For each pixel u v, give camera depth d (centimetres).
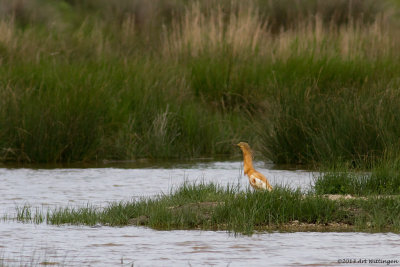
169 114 5628
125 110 5628
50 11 8619
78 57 6806
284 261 2325
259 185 3234
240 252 2455
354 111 4762
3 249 2523
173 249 2506
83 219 3031
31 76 5797
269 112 5356
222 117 6062
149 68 6297
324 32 7412
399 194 3250
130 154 5381
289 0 8538
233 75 6334
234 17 7219
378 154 4538
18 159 5134
